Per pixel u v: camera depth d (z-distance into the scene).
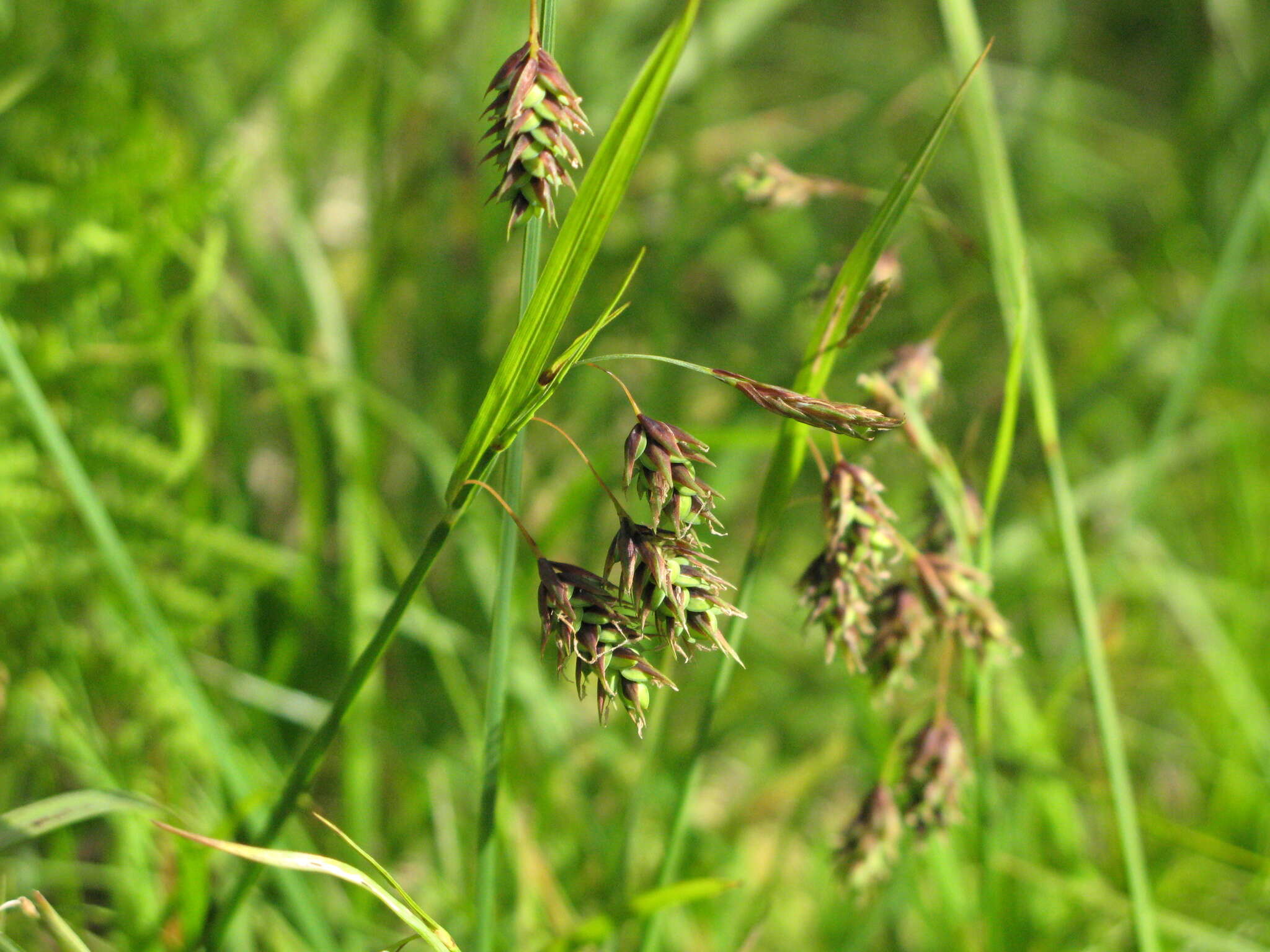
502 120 0.30
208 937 0.33
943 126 0.31
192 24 0.50
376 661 0.31
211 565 0.40
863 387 0.33
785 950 0.41
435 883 0.37
